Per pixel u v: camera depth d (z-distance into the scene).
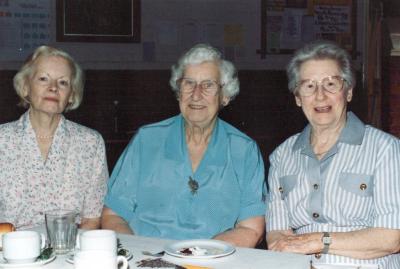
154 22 6.67
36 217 3.02
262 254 2.17
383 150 2.55
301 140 2.71
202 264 2.07
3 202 2.99
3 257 2.13
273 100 7.02
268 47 6.98
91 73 6.53
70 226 2.25
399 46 6.75
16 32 6.30
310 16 7.05
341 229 2.59
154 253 2.21
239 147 2.92
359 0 7.10
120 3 6.57
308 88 2.61
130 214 2.93
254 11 6.91
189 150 2.93
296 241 2.50
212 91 2.87
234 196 2.87
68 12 6.45
